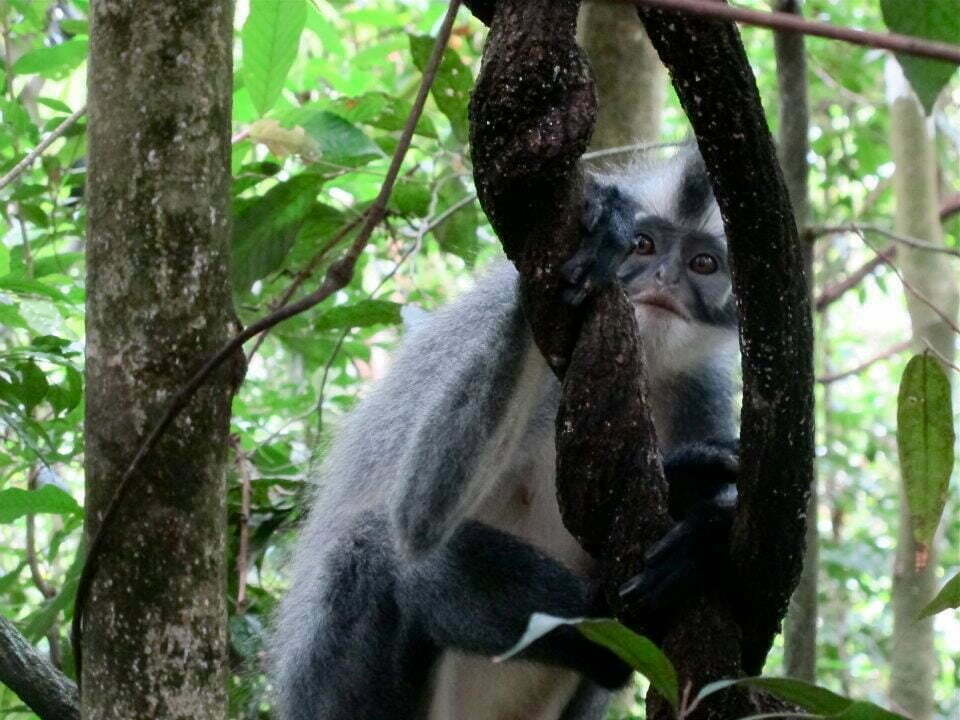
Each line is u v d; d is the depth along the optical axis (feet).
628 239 9.04
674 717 9.07
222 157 10.00
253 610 18.80
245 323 19.93
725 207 8.24
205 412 9.88
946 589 8.63
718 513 9.37
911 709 20.33
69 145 18.76
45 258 18.76
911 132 22.77
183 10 9.78
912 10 7.84
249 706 17.80
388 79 28.50
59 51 19.13
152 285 9.75
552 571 14.28
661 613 9.34
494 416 12.23
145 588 9.75
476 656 14.98
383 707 15.49
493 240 22.94
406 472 13.35
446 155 19.69
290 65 16.55
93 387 9.89
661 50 7.86
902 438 9.39
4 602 19.86
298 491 19.01
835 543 28.91
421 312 17.84
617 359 8.86
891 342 41.47
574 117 8.44
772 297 8.39
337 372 24.36
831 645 28.43
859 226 15.72
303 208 16.90
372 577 15.52
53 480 17.49
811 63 26.43
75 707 13.19
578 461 9.00
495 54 8.45
